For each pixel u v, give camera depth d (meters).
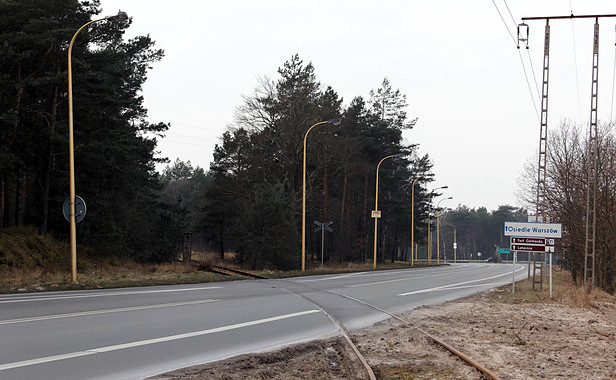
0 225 35.50
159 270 30.17
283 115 48.22
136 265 36.22
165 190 107.88
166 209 54.03
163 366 7.61
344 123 58.34
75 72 30.77
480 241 152.38
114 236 38.09
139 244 43.72
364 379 7.53
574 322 14.73
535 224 21.89
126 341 9.27
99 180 38.94
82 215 20.75
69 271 28.34
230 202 58.41
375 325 12.97
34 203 38.06
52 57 30.34
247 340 10.05
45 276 22.42
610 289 29.67
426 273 42.72
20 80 27.69
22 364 7.24
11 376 6.60
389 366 8.54
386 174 69.75
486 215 154.50
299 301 17.31
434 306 17.91
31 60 29.72
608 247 28.70
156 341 9.44
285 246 37.81
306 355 9.19
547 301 20.69
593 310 18.53
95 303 14.41
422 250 172.75
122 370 7.24
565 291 24.20
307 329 11.74
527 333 12.43
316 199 53.34
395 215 77.38
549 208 33.28
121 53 34.03
